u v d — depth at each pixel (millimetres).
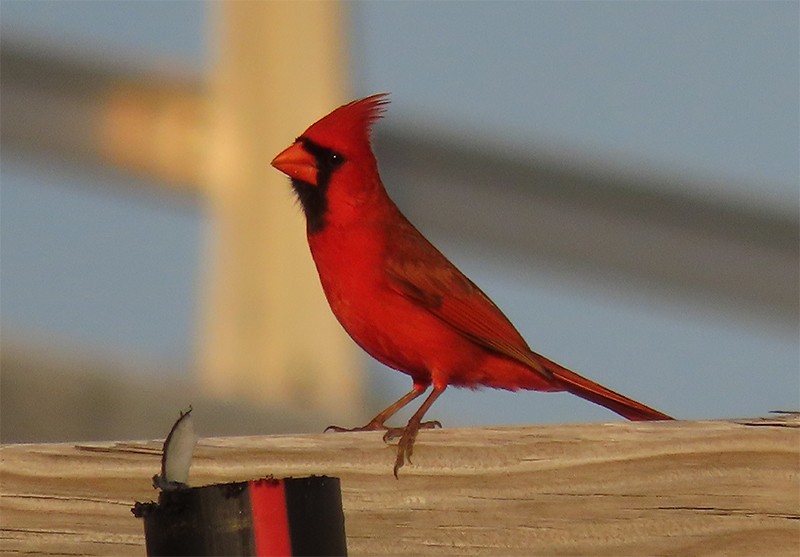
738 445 5000
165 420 6508
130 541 4918
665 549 4941
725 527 4953
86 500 4938
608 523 4957
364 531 4961
